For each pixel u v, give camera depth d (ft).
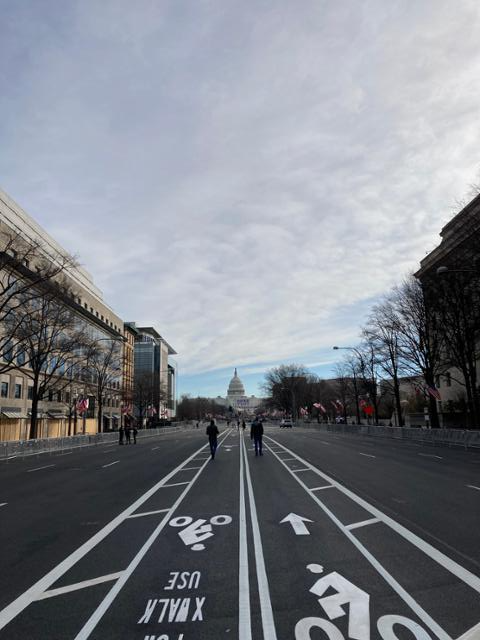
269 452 93.76
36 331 125.59
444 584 20.08
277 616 17.16
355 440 141.38
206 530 30.48
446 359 170.60
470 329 126.93
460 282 118.93
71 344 144.87
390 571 21.83
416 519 32.42
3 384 161.48
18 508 39.55
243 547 26.37
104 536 29.40
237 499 41.50
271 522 32.40
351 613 17.28
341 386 303.48
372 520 32.37
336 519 32.91
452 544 26.18
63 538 29.12
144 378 320.91
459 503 38.14
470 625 16.21
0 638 15.87
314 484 49.70
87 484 53.88
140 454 99.66
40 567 23.36
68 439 139.44
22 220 169.78
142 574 22.06
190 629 16.26
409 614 17.13
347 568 22.36
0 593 19.95
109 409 271.69
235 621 16.81
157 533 29.94
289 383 413.59
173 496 43.80
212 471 63.41
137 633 16.06
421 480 52.01
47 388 155.74
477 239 101.04
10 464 87.76
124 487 50.65
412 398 252.62
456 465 67.67
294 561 23.66
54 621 17.12
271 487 48.19
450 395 193.77
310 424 306.55
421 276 152.56
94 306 250.78
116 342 242.17
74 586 20.65
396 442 130.52
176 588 20.18
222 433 219.82
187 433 233.76
